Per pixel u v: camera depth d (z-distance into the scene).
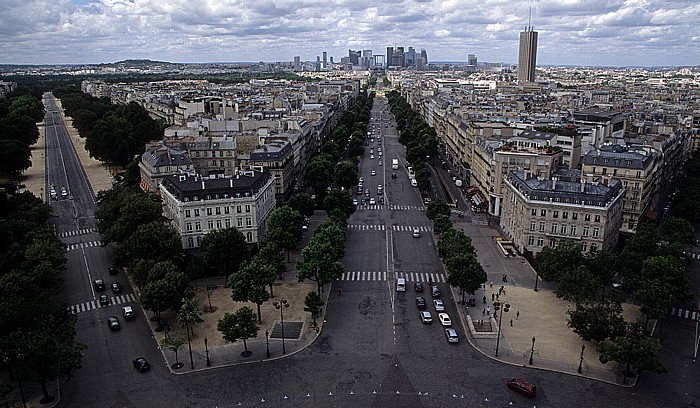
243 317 192.25
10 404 168.25
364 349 198.12
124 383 178.62
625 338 176.12
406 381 178.62
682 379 181.00
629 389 174.75
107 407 166.50
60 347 168.50
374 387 175.50
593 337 189.00
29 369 161.50
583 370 184.62
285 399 169.62
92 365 189.12
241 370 185.50
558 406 166.12
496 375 182.00
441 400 168.88
